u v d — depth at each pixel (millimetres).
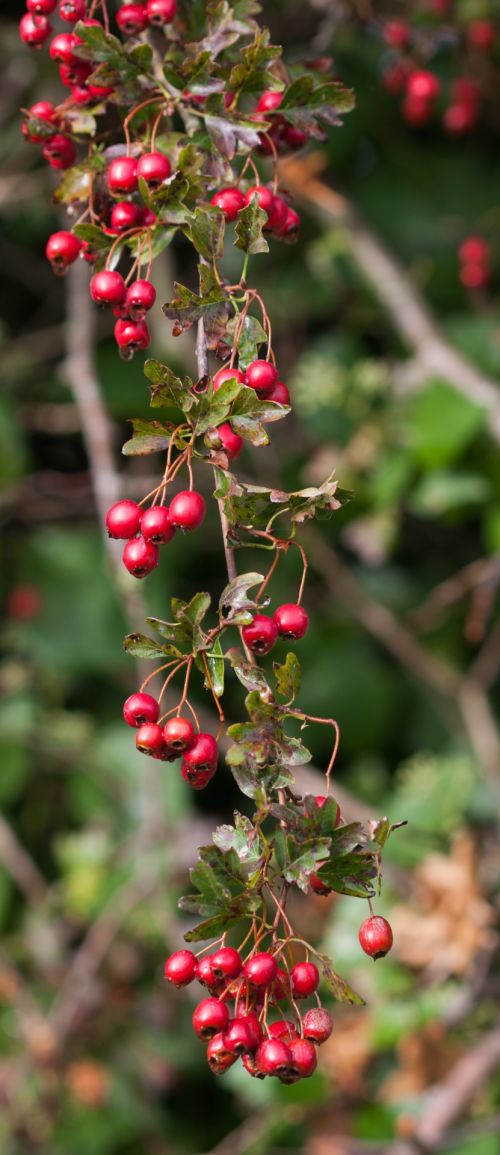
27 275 2277
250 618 1007
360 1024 1720
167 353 2029
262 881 1003
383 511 2045
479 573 2031
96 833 1991
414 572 2188
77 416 2148
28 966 1980
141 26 1085
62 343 2189
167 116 1074
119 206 1063
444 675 2025
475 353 2043
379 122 2133
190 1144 1992
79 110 1088
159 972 1947
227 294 1034
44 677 2078
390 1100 1734
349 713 2078
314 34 2039
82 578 2088
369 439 2045
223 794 2152
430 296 2172
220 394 1008
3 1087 1853
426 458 1895
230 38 1071
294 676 1008
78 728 2027
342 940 1720
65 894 1990
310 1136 1800
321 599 2111
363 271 2059
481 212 2160
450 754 2055
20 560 2100
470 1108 1747
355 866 1010
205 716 2037
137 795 2010
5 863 1979
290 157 1165
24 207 2248
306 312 2150
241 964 1011
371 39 2064
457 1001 1700
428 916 1702
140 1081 1923
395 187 2164
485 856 1815
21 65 2100
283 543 1018
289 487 2115
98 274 1048
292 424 2160
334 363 2098
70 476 2170
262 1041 1004
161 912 1860
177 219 1045
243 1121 2037
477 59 1847
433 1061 1743
